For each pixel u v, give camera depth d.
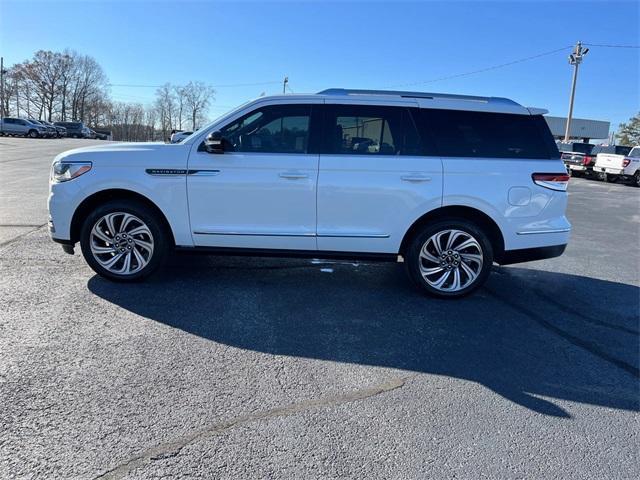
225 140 4.77
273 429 2.77
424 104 4.92
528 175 4.92
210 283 5.25
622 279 6.29
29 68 85.00
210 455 2.53
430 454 2.62
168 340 3.84
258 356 3.65
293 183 4.81
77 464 2.42
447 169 4.84
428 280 5.05
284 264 6.12
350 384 3.31
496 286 5.75
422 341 4.07
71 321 4.10
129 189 4.84
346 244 4.94
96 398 2.99
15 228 7.43
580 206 14.08
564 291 5.66
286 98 4.89
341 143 4.87
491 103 5.00
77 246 6.50
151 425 2.75
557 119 67.19
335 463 2.52
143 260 5.02
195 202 4.87
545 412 3.08
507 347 4.03
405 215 4.87
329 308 4.70
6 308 4.32
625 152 27.33
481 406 3.12
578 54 36.25
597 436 2.85
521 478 2.47
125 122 95.88
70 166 4.88
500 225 4.95
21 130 46.56
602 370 3.70
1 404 2.88
